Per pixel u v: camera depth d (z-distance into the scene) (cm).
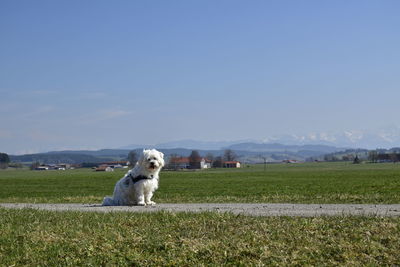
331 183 4725
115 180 6638
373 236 1029
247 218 1262
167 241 1031
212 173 9425
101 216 1377
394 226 1103
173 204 1883
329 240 1013
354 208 1576
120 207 1742
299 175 7538
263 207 1667
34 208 1778
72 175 9506
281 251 952
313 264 892
